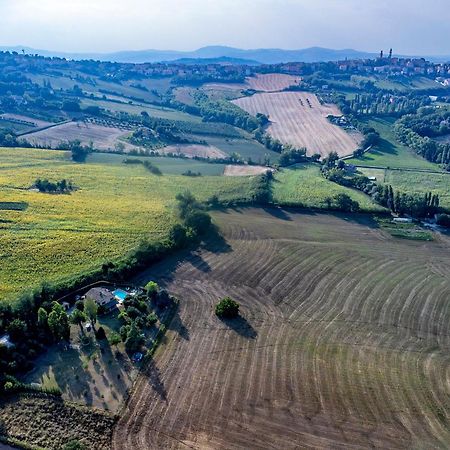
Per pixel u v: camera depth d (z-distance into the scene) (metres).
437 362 65.69
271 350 66.50
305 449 51.06
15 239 94.75
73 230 101.25
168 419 54.19
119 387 58.53
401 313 77.19
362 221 116.75
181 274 86.38
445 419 55.66
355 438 52.56
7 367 59.47
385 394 59.09
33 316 68.44
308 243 101.75
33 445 50.53
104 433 52.25
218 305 74.50
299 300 79.69
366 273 89.62
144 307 74.31
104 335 67.25
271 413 55.47
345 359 65.25
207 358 64.31
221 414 55.09
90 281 80.50
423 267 93.31
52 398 56.38
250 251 96.56
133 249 91.25
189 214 105.31
